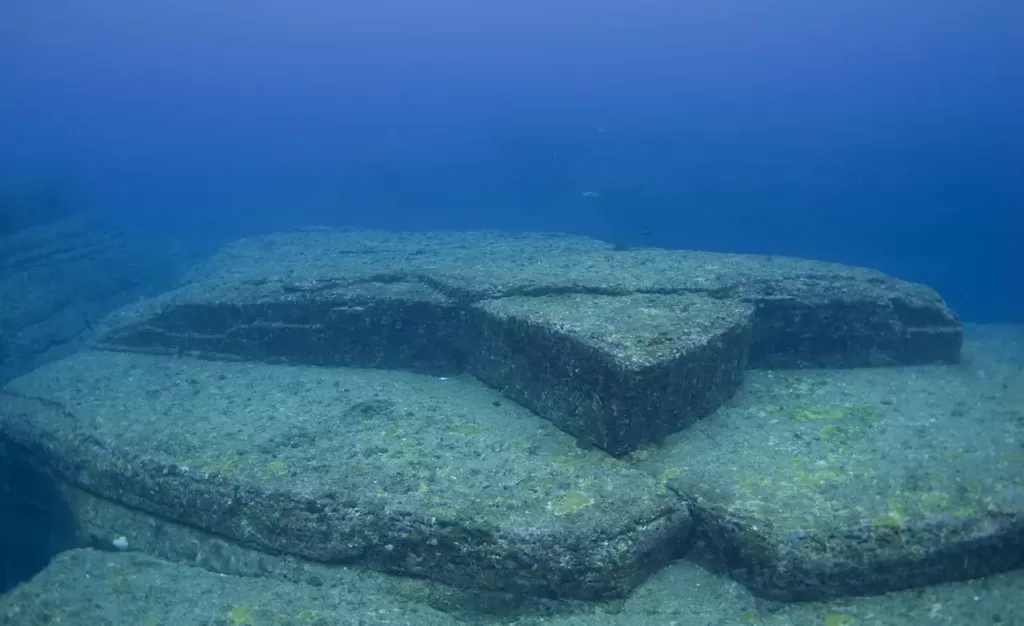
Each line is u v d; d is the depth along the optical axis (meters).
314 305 8.77
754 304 8.00
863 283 8.48
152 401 7.96
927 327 8.43
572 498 5.57
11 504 8.52
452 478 5.95
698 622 5.00
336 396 7.82
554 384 6.85
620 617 5.09
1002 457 5.99
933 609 4.96
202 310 9.30
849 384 7.77
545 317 7.06
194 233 23.11
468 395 7.68
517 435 6.67
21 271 14.00
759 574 5.15
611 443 6.21
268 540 5.99
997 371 8.29
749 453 6.23
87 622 5.34
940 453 6.12
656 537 5.40
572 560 5.16
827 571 5.02
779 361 8.19
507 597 5.29
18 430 8.03
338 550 5.73
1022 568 5.23
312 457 6.44
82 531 6.99
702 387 6.77
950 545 5.10
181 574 5.94
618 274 8.36
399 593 5.50
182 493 6.41
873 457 6.10
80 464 7.18
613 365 6.14
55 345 12.73
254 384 8.31
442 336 8.30
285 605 5.42
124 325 9.76
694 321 6.93
